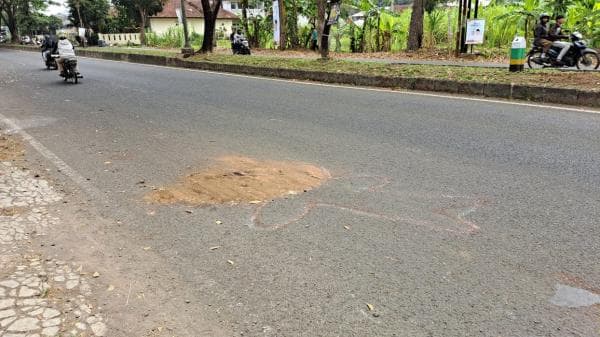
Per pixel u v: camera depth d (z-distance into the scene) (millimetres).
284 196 4359
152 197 4445
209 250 3420
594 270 3031
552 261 3143
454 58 16375
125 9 50625
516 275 3000
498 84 9156
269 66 14336
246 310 2736
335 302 2783
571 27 17250
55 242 3609
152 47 34688
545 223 3670
